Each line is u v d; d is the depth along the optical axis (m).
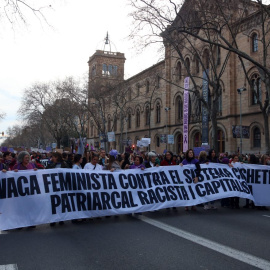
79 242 6.02
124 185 8.58
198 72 31.03
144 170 9.01
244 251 5.40
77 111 42.00
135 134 44.94
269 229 7.03
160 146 38.03
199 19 17.58
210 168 9.89
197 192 9.41
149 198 8.74
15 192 7.27
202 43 27.59
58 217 7.48
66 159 10.84
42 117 54.88
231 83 27.31
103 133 38.31
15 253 5.33
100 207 8.07
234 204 10.41
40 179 7.61
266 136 17.52
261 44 24.22
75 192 7.89
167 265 4.75
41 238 6.35
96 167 8.87
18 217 7.13
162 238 6.26
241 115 26.36
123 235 6.54
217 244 5.81
